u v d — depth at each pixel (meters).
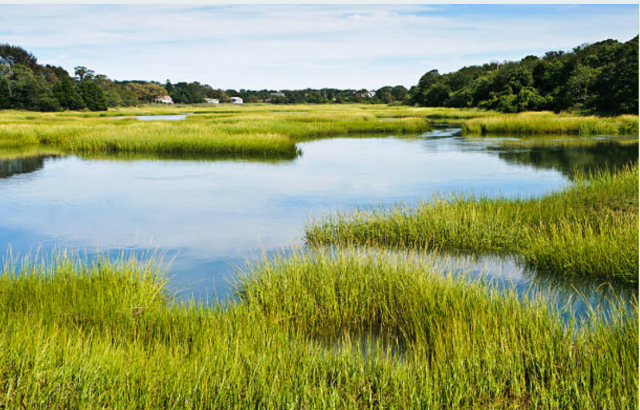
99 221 13.23
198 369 4.66
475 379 4.57
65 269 7.55
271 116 60.59
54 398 4.20
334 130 44.62
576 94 64.00
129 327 5.99
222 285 8.28
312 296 6.77
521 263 8.88
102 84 140.88
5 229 12.49
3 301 6.33
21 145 34.44
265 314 6.50
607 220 9.88
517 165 22.48
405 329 6.19
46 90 109.62
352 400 4.29
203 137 29.92
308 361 4.89
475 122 44.00
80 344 4.99
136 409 4.17
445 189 16.98
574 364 4.77
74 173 21.64
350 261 7.58
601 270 8.07
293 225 12.36
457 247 9.78
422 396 4.35
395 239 10.16
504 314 5.71
